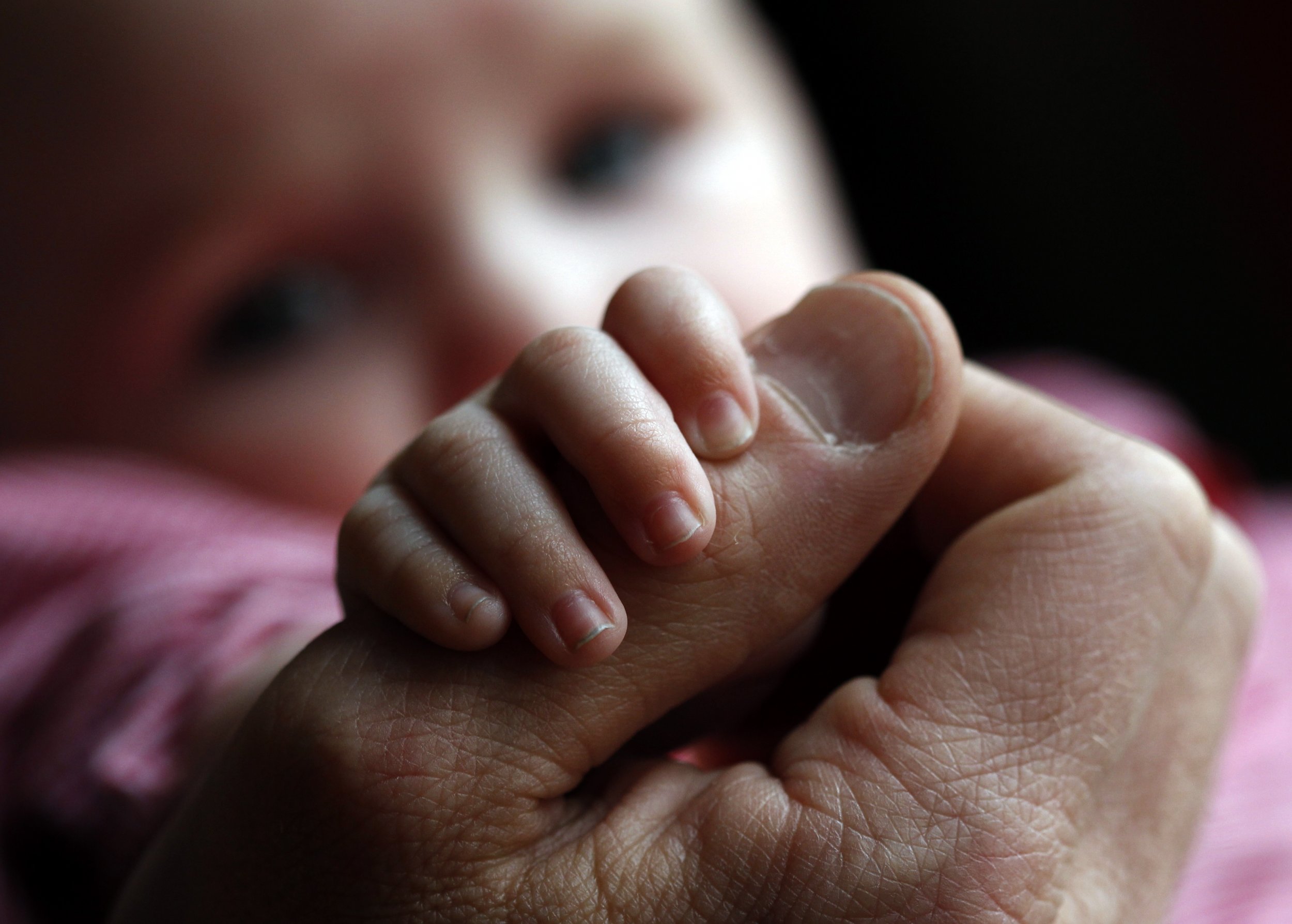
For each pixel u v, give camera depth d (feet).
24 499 1.07
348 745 0.67
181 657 0.92
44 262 1.32
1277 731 1.11
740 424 0.70
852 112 2.21
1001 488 0.75
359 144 1.32
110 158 1.27
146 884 0.73
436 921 0.67
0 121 1.26
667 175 1.51
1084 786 0.70
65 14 1.24
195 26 1.24
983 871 0.67
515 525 0.68
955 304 2.29
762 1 2.12
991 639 0.70
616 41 1.45
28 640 1.00
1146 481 0.73
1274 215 1.92
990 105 2.11
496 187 1.38
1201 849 0.99
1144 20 1.94
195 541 1.03
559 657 0.67
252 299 1.37
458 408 0.73
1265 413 2.04
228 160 1.29
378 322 1.39
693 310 0.71
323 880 0.67
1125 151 2.04
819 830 0.68
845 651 0.81
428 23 1.32
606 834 0.69
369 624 0.70
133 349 1.36
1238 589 0.77
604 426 0.69
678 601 0.69
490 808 0.68
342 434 1.37
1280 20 1.81
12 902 0.91
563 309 1.34
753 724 0.83
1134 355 2.15
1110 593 0.71
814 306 0.74
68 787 0.89
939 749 0.69
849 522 0.71
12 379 1.39
